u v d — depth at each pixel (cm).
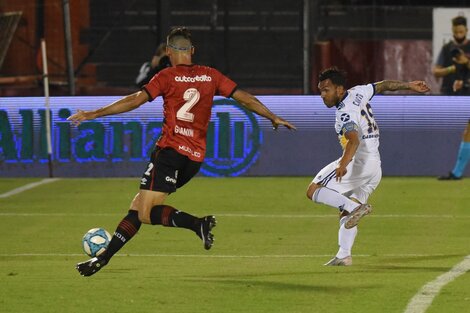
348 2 8119
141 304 2706
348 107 3288
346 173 3375
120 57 8025
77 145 6175
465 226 4419
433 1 8112
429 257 3603
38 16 7756
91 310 2634
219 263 3503
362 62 7444
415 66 7488
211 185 5816
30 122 6175
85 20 7975
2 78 7512
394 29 7956
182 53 3066
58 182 5988
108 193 5531
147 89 3019
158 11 6625
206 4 8306
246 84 7819
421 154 6122
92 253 3231
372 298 2772
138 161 6162
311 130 6138
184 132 3048
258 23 8181
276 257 3662
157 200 3031
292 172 6156
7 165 6188
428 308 2639
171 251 3812
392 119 6122
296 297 2791
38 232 4312
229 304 2702
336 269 3312
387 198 5294
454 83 6241
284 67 8025
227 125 6138
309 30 6900
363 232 4266
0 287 2964
